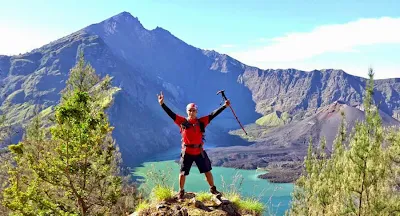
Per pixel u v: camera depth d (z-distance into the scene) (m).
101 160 24.19
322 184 24.02
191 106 9.51
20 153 22.89
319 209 23.75
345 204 18.95
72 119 22.33
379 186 17.92
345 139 23.25
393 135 21.23
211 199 9.36
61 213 22.77
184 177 9.45
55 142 25.34
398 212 17.09
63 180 23.33
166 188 9.74
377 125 17.55
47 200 23.22
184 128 9.49
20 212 21.70
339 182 21.19
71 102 23.14
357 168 17.58
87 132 22.61
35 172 22.38
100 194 24.55
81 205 23.20
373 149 17.22
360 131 18.09
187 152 9.45
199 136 9.50
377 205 17.22
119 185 24.91
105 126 23.94
